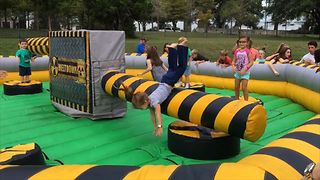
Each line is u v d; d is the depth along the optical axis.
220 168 2.46
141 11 36.59
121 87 5.29
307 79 6.59
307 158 2.71
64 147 4.73
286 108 6.88
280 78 7.88
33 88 8.39
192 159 4.25
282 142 2.99
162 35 41.00
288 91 7.64
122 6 35.56
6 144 4.90
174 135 4.38
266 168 2.48
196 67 9.51
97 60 5.87
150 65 5.82
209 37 38.91
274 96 7.96
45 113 6.58
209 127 4.07
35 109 6.90
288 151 2.78
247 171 2.40
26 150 3.64
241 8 50.84
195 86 7.81
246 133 3.69
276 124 5.77
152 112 4.58
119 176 2.46
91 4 35.84
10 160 3.36
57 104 6.73
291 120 6.01
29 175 2.53
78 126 5.69
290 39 37.03
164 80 4.51
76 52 6.01
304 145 2.90
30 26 48.91
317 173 2.15
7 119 6.18
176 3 52.25
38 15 37.91
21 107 7.09
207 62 9.43
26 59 8.67
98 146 4.76
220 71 8.96
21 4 32.97
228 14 51.28
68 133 5.33
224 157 4.25
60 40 6.42
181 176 2.39
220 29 57.59
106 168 2.59
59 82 6.59
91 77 5.84
